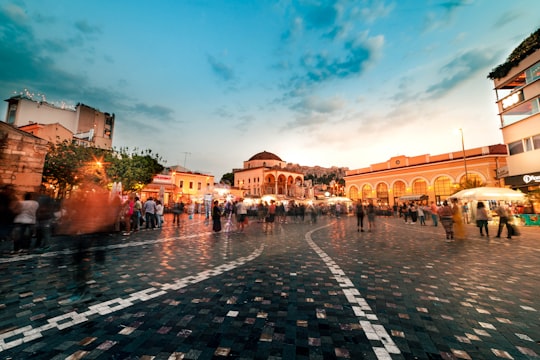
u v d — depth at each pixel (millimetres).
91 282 4648
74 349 2514
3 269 5453
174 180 44969
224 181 72625
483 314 3449
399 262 6449
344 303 3805
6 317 3205
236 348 2588
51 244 8648
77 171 19062
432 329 3039
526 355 2508
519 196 14602
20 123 36125
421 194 36688
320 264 6203
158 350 2525
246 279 4945
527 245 9219
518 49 19750
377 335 2887
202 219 24156
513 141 20734
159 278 4957
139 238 10305
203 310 3504
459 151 33281
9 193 8703
